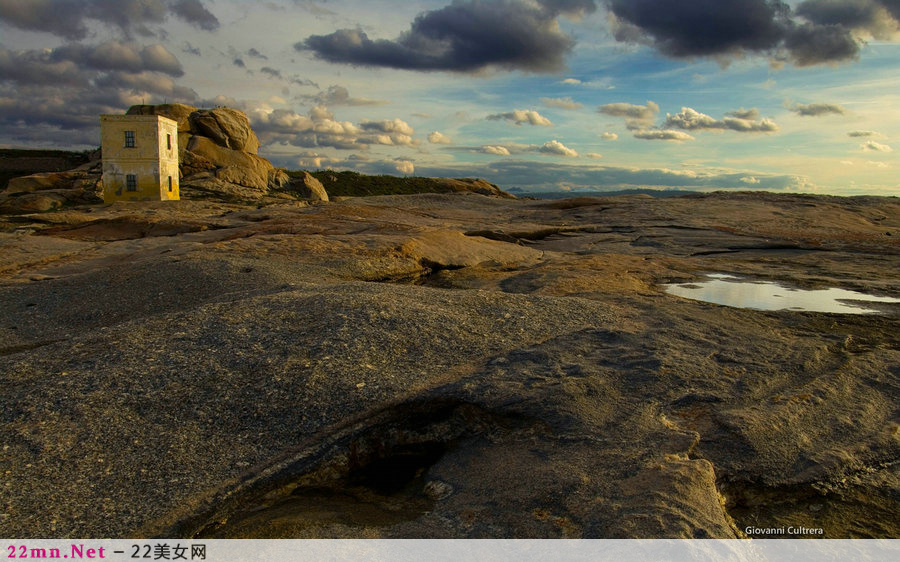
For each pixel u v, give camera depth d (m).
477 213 24.73
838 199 24.67
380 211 22.72
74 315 8.23
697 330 6.53
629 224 19.94
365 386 4.74
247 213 19.75
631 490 3.36
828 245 15.52
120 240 15.86
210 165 31.97
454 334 5.99
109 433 4.02
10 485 3.45
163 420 4.21
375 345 5.50
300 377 4.80
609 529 3.03
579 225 20.25
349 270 10.72
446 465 4.05
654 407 4.51
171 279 9.48
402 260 11.79
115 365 4.99
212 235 15.29
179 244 13.83
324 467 3.95
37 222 18.11
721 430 4.20
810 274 11.78
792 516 3.49
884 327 7.13
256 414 4.34
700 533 2.96
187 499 3.46
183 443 3.97
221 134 33.59
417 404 4.55
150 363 5.02
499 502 3.44
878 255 14.23
